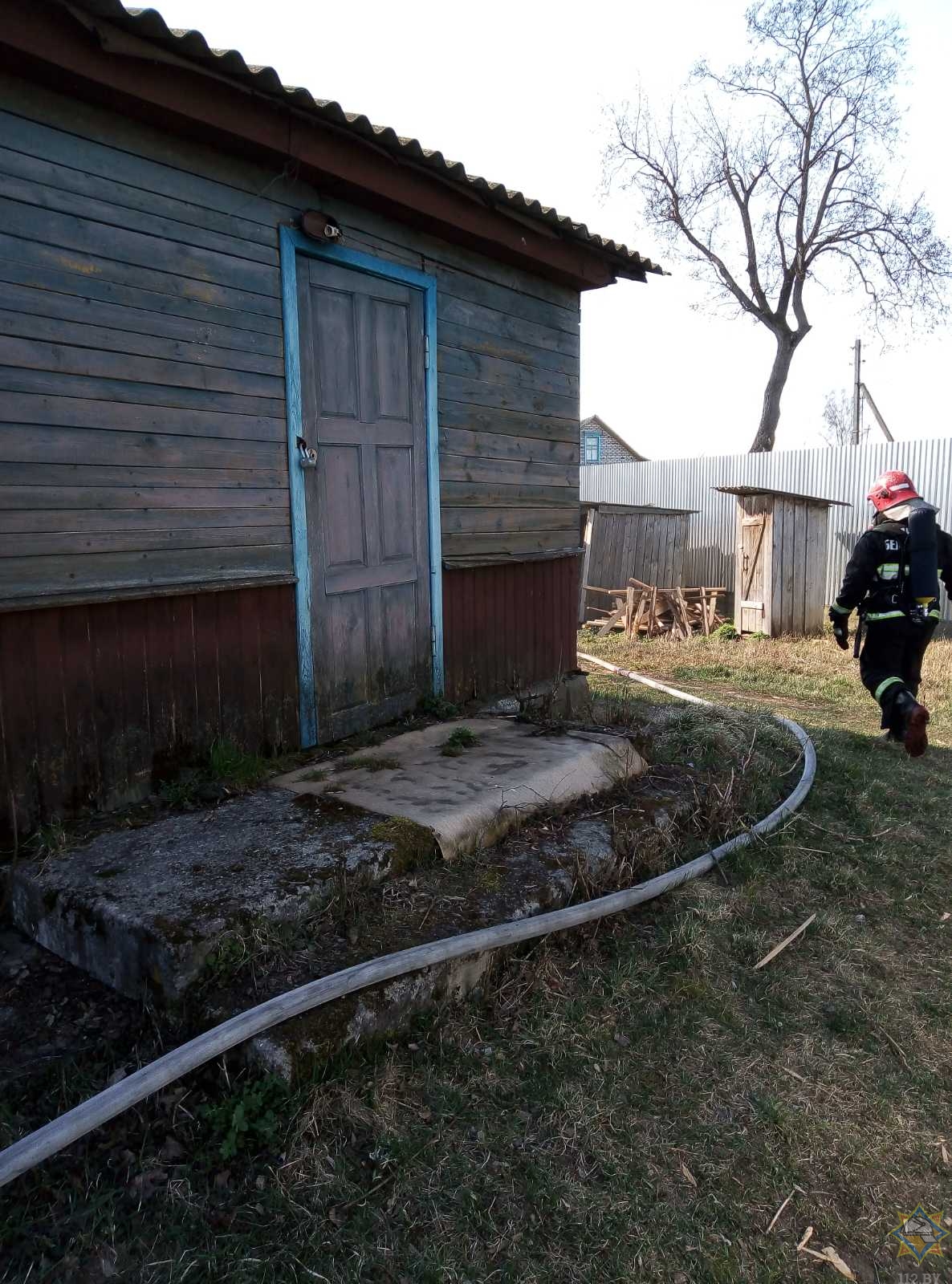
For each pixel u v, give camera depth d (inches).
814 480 510.0
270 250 152.1
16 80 115.4
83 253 124.2
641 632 488.1
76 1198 76.7
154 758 138.4
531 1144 87.7
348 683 175.8
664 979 117.5
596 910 120.4
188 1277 70.6
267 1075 84.7
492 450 213.0
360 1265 72.6
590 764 162.1
